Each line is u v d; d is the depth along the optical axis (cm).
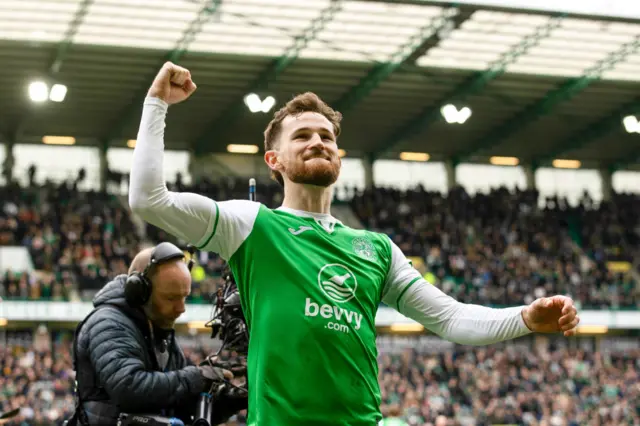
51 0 3119
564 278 4300
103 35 3384
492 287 4125
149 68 3672
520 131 4562
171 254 511
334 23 3406
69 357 3156
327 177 400
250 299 383
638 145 4909
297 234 388
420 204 4616
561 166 5081
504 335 403
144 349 509
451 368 3569
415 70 3825
